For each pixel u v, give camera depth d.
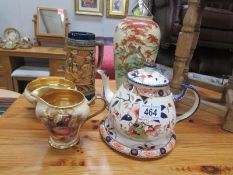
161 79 0.42
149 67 0.45
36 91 0.45
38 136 0.48
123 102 0.42
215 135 0.54
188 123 0.59
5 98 1.05
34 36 2.12
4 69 1.79
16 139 0.46
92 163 0.41
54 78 0.58
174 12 1.47
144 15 0.57
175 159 0.44
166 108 0.41
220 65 1.77
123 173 0.40
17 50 1.77
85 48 0.56
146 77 0.42
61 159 0.42
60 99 0.47
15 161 0.40
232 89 0.70
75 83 0.59
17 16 2.07
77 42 0.56
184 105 0.65
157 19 1.81
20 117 0.55
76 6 2.08
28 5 2.05
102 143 0.47
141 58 0.57
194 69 1.76
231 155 0.47
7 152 0.42
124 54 0.58
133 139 0.43
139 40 0.56
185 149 0.48
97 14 2.12
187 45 0.58
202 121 0.61
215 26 1.58
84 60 0.57
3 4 2.03
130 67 0.59
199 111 0.66
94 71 0.60
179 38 0.58
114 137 0.45
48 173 0.38
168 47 1.68
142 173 0.40
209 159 0.45
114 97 0.45
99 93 0.68
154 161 0.43
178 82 0.58
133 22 0.56
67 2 2.08
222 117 0.63
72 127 0.41
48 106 0.40
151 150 0.43
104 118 0.54
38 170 0.39
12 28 2.01
